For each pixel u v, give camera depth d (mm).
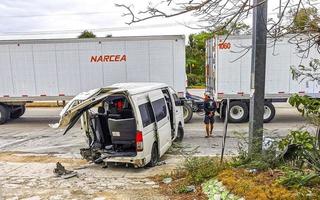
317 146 6211
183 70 16281
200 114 18703
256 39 7371
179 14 3924
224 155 9727
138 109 8445
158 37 16203
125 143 8891
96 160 8844
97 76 16812
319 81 6879
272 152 6949
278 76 15453
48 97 17156
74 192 7074
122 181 7816
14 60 17000
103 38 16453
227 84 15617
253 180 6027
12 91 17234
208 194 6223
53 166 9367
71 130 15516
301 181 5508
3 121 17641
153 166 9133
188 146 11328
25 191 7184
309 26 4375
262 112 7672
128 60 16516
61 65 16891
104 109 9414
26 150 11625
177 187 7008
